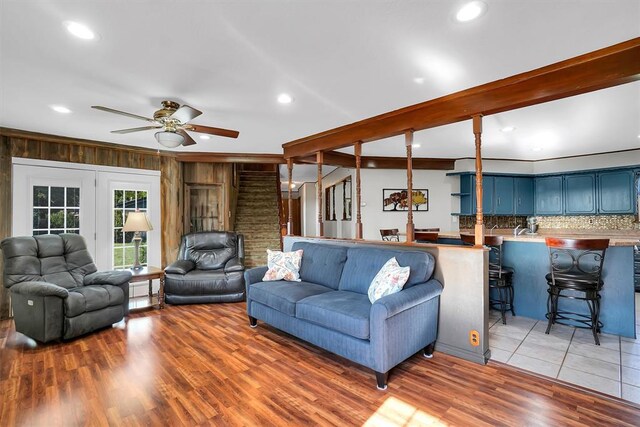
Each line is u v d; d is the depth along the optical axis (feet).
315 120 12.38
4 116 11.62
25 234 13.60
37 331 10.21
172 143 10.36
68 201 14.80
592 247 9.80
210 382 8.00
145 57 7.43
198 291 14.97
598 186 19.49
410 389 7.68
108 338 10.85
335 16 5.98
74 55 7.30
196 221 19.69
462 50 7.25
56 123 12.50
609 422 6.41
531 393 7.46
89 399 7.23
